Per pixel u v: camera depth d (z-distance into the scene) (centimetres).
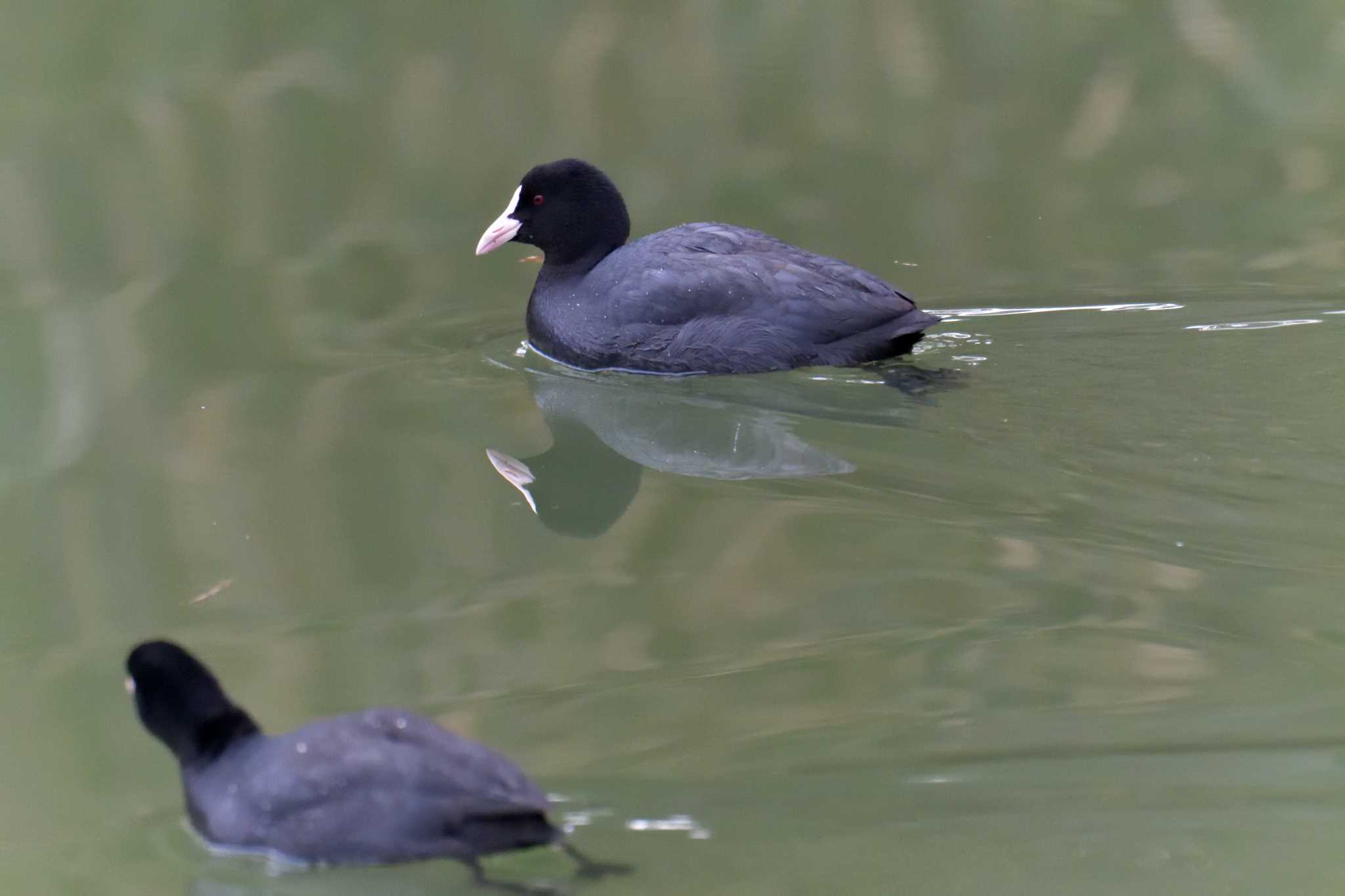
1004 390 1345
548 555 1114
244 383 1462
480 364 1510
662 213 1922
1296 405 1286
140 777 841
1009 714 847
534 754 823
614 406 1394
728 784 778
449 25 2497
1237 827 724
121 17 2508
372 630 1001
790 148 2117
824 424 1299
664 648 961
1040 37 2450
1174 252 1728
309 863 720
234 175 2056
